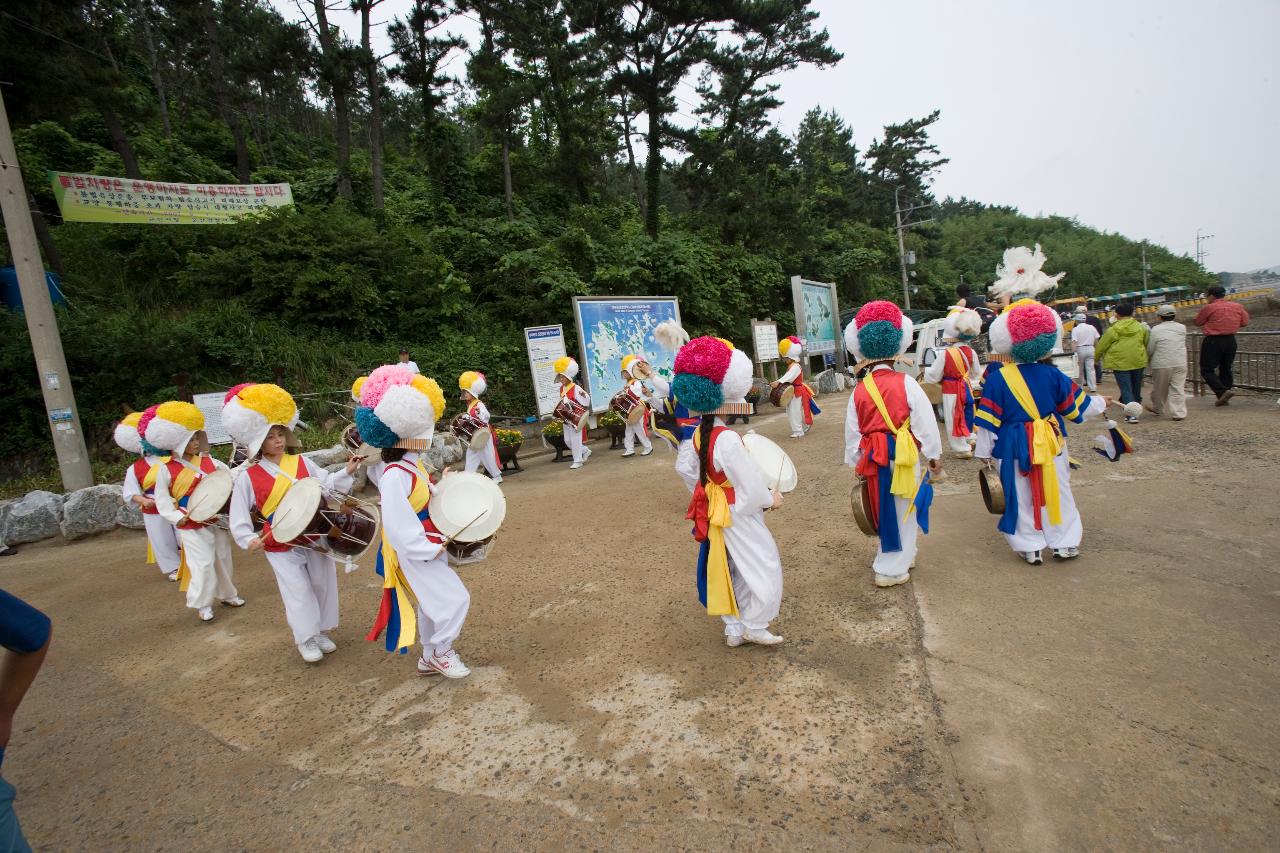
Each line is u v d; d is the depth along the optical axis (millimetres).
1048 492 4086
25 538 7613
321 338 11508
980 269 61969
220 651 4262
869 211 41781
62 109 10742
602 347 12320
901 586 4090
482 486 3574
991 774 2383
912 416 3914
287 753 2998
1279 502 4758
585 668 3488
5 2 10117
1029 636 3316
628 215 23469
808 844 2154
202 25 23125
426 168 19891
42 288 8156
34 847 2504
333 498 3799
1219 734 2469
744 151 23219
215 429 9242
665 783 2523
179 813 2645
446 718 3145
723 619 3635
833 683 3082
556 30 19156
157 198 12414
